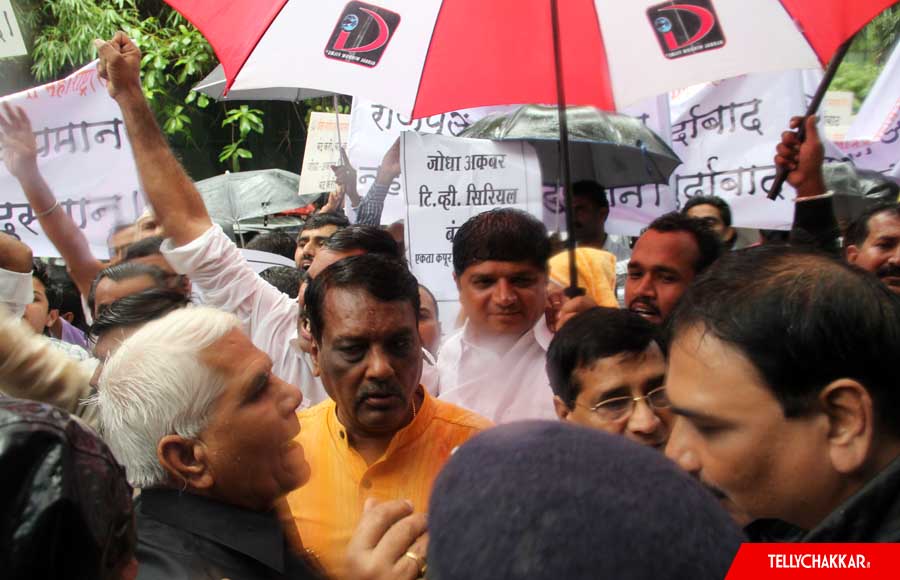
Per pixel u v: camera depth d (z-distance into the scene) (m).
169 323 1.38
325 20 2.47
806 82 4.12
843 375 0.99
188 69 8.36
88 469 0.77
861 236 2.94
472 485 0.64
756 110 3.91
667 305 2.48
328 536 1.84
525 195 3.48
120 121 3.27
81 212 3.25
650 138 3.96
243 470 1.34
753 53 2.38
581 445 0.65
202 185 6.89
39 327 2.84
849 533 0.94
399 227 3.98
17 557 0.71
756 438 1.02
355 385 1.83
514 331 2.45
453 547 0.62
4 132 3.01
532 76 2.50
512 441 0.66
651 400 1.82
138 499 1.39
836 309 0.99
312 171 5.78
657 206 4.21
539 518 0.60
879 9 2.28
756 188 3.91
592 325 1.86
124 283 2.58
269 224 7.14
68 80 3.24
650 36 2.43
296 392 1.44
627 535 0.59
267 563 1.34
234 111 8.60
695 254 2.48
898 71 4.39
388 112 4.41
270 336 2.64
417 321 1.91
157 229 3.23
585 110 3.93
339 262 1.89
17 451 0.73
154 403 1.31
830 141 4.11
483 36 2.49
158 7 9.00
